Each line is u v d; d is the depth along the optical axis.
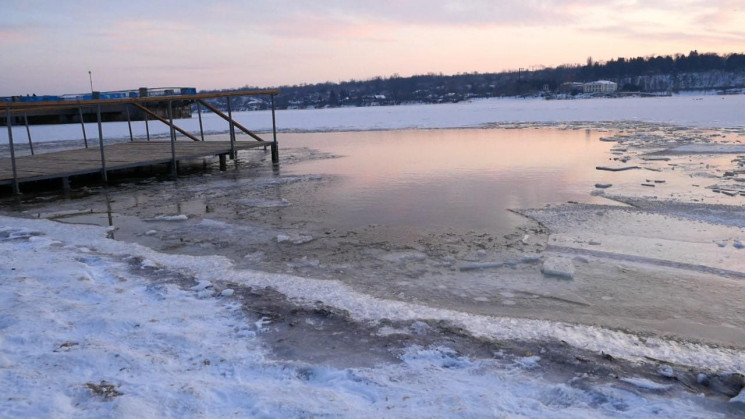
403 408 3.59
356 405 3.64
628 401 3.70
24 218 11.01
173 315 5.42
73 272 6.78
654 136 24.94
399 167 17.58
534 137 27.66
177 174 17.44
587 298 6.22
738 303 6.01
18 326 4.96
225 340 4.86
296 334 5.00
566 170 15.83
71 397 3.64
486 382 4.02
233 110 126.50
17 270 6.85
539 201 11.54
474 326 5.28
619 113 46.22
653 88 148.12
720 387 4.02
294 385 3.97
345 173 16.55
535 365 4.34
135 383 3.87
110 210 11.74
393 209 11.21
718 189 12.08
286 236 9.03
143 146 20.94
